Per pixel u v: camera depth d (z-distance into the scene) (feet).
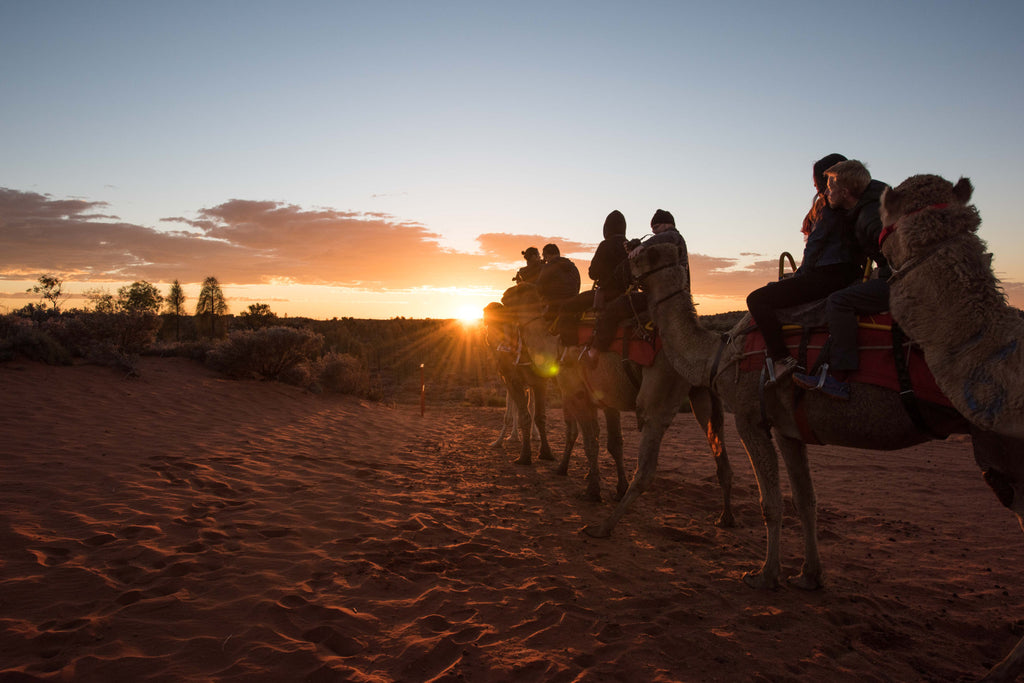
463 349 163.84
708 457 37.09
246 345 56.24
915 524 22.99
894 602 15.67
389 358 145.59
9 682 10.46
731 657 12.55
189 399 44.83
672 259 18.02
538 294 28.25
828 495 27.71
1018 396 10.27
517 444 40.98
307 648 12.09
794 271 17.13
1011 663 11.06
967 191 11.77
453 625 13.43
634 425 50.57
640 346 20.21
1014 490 11.40
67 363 48.01
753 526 22.30
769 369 14.44
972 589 16.81
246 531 18.74
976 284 10.95
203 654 11.78
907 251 11.67
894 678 12.14
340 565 16.52
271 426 39.86
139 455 27.40
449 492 25.59
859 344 12.95
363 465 30.12
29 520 18.24
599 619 14.07
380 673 11.42
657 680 11.50
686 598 15.47
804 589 16.24
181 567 15.61
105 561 15.85
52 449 26.99
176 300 170.50
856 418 13.05
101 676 10.85
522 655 12.26
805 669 12.21
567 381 25.02
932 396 11.90
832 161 15.25
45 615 12.94
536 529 20.86
